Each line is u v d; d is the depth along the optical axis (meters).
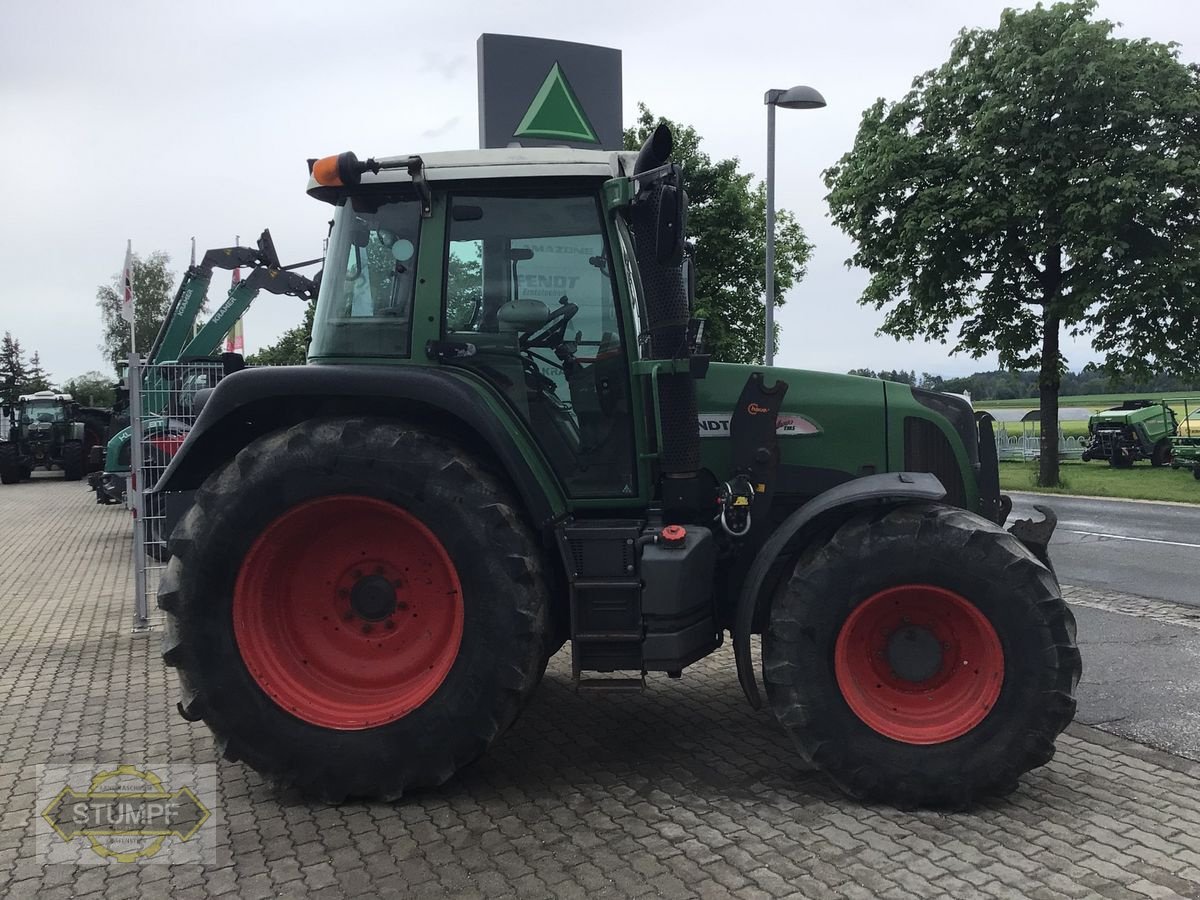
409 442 3.43
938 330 17.81
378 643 3.65
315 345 3.81
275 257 9.37
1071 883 2.78
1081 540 10.32
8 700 4.90
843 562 3.36
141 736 4.29
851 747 3.33
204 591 3.44
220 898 2.80
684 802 3.42
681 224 3.33
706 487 3.99
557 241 3.79
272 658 3.54
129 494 6.80
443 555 3.43
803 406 4.05
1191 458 18.50
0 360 54.81
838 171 18.12
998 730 3.26
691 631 3.49
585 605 3.48
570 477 3.81
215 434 3.72
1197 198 14.62
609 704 4.62
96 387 64.31
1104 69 14.69
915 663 3.42
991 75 15.59
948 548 3.29
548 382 3.80
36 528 13.62
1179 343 15.46
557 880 2.86
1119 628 6.07
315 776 3.43
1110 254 15.02
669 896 2.74
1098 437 21.95
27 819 3.39
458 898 2.76
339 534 3.61
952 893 2.73
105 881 2.92
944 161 16.30
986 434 4.27
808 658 3.37
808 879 2.83
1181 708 4.43
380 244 3.79
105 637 6.39
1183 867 2.87
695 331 3.93
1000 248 15.98
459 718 3.39
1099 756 3.83
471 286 3.79
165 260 54.53
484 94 8.68
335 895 2.80
